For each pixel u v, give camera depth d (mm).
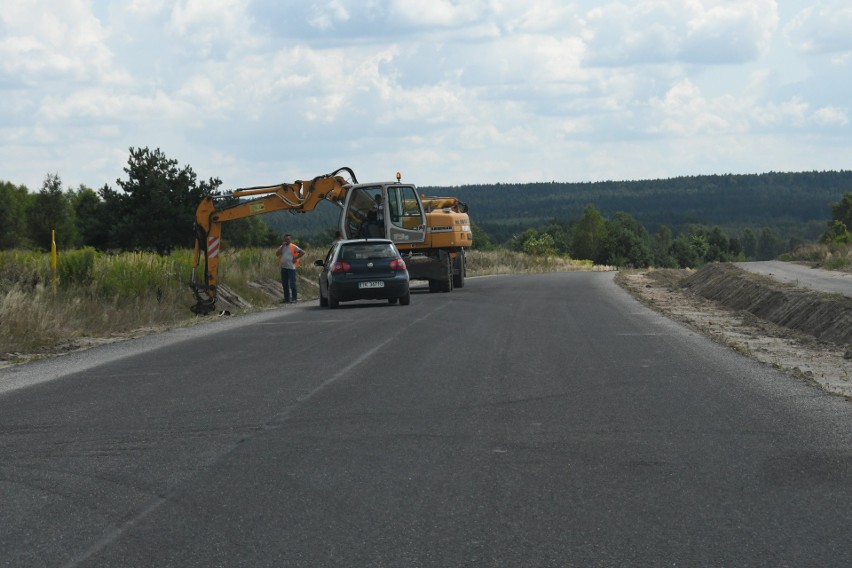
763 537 5766
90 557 5570
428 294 33562
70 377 13422
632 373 12828
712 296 33500
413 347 16172
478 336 17922
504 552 5520
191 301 27484
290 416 9969
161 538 5895
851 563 5309
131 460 8062
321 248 57125
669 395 10992
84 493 7008
